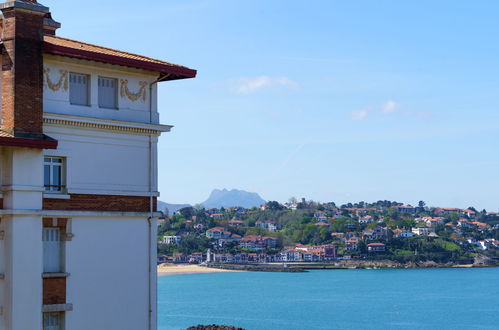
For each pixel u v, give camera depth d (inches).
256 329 6653.5
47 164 1815.9
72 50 1790.1
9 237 1717.5
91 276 1867.6
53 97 1807.3
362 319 7706.7
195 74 2058.3
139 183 1979.6
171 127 2034.9
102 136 1900.8
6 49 1731.1
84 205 1860.2
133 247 1963.6
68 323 1814.7
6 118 1733.5
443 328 6958.7
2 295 1724.9
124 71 1941.4
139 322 1964.8
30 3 1734.7
